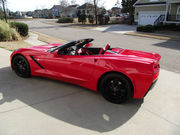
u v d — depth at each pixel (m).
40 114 2.71
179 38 13.64
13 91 3.47
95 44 10.39
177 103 3.21
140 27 19.44
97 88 3.33
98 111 2.87
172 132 2.38
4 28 10.25
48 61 3.69
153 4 25.73
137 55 3.32
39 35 15.20
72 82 3.60
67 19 39.81
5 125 2.39
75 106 3.00
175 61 6.47
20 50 4.03
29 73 4.06
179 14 22.64
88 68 3.21
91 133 2.31
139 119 2.68
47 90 3.59
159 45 10.41
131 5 35.72
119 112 2.86
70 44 3.56
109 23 35.50
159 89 3.83
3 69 4.73
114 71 2.95
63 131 2.33
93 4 34.59
